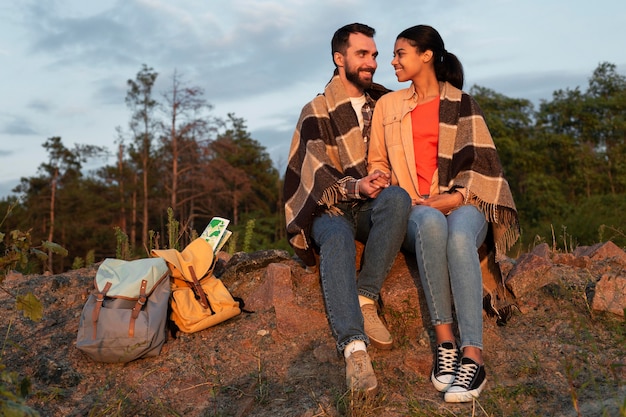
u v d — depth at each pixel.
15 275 4.36
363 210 3.29
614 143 49.03
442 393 2.81
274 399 2.85
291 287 3.55
